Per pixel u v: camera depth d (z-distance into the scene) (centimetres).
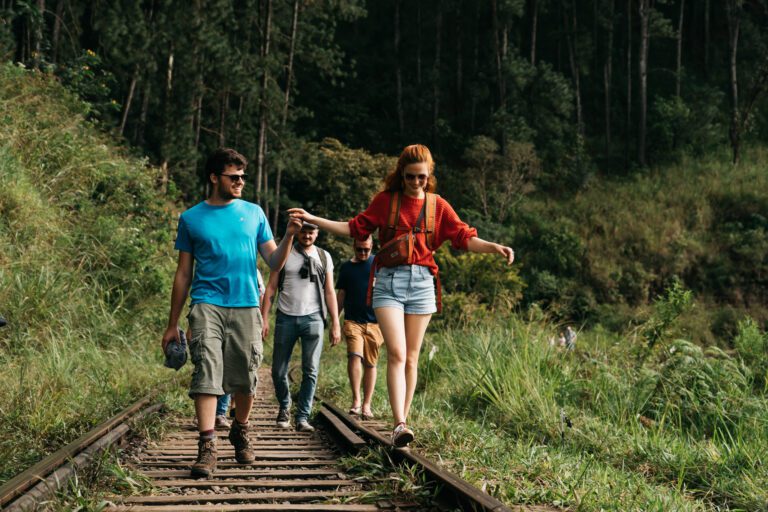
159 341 1146
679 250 3494
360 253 695
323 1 2958
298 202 3391
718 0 4909
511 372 736
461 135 4362
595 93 4744
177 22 2503
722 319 3128
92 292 1063
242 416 454
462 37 4716
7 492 294
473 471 392
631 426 627
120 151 1825
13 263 905
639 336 916
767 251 3441
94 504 319
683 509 369
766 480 454
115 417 533
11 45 1794
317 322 629
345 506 336
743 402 673
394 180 426
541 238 3472
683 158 4153
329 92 4475
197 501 348
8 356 743
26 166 1189
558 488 366
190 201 2628
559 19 4825
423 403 704
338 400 853
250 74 2694
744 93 4597
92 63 1761
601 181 4088
